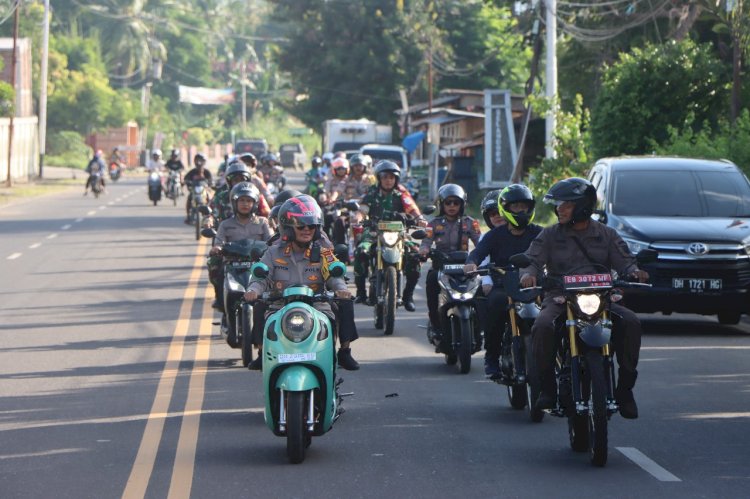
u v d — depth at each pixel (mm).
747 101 73375
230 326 34969
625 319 23672
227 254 35250
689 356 36594
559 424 27203
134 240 81562
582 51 115125
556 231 24797
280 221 25438
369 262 43438
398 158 109875
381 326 42375
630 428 26656
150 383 32312
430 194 127938
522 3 123250
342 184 58844
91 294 52531
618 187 44156
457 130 155125
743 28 63562
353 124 147625
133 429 26625
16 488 21609
